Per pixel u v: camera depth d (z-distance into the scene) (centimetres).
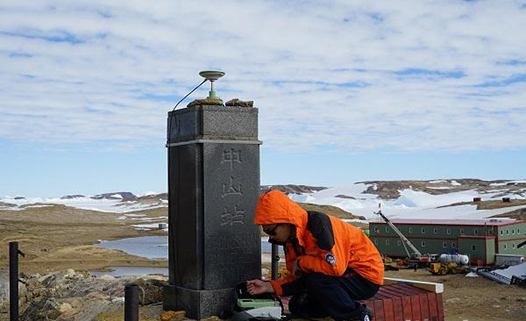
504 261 1853
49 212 7569
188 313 433
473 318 895
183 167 444
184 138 445
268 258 2264
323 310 385
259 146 451
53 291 670
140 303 486
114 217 7888
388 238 2197
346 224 390
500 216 4112
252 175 447
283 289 401
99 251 2880
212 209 432
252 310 396
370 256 388
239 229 441
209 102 438
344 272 381
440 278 1591
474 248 1894
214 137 433
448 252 1856
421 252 2111
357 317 376
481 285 1380
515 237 1953
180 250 448
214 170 433
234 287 436
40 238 3559
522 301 1042
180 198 448
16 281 491
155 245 3706
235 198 440
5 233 3800
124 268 2302
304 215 381
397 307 439
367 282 387
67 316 544
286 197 385
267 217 378
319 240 371
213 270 430
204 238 428
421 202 9694
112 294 593
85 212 8106
